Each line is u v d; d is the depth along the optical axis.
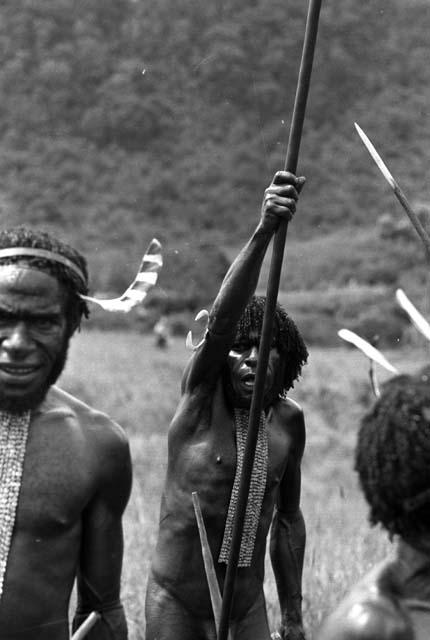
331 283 82.12
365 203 94.88
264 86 77.31
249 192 94.00
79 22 101.62
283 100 77.25
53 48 103.06
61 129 102.38
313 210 94.44
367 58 99.12
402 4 101.00
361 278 80.88
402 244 86.25
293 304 72.38
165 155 97.88
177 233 93.69
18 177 101.88
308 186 96.62
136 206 96.06
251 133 92.38
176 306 72.88
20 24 106.62
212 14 86.88
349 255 85.31
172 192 96.62
